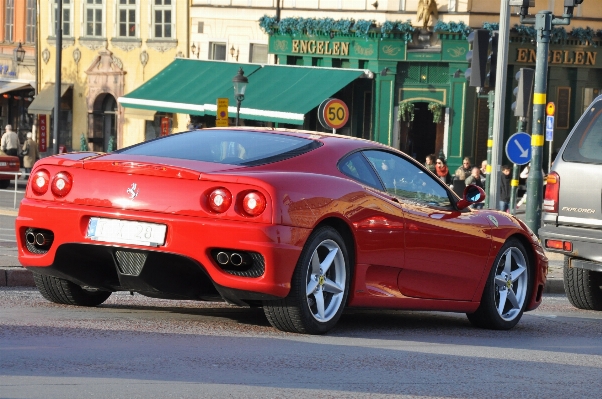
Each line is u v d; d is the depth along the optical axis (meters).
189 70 81.50
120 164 17.22
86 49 89.88
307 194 17.22
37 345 15.20
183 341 16.25
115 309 19.73
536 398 13.77
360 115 74.25
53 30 92.19
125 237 17.00
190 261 16.75
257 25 79.25
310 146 18.42
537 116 36.97
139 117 84.62
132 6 87.06
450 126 72.12
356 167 18.77
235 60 80.62
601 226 24.23
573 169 24.70
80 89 90.56
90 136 90.06
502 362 16.44
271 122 78.00
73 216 17.34
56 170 17.75
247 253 16.70
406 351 16.84
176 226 16.72
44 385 12.71
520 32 71.62
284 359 15.29
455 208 20.64
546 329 21.75
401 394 13.48
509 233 21.38
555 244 24.92
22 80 97.06
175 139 18.80
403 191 19.55
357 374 14.59
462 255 20.33
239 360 14.99
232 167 17.30
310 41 76.06
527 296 22.00
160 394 12.60
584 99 73.94
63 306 19.70
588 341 19.97
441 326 21.09
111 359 14.48
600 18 73.31
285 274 16.84
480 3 71.50
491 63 42.03
